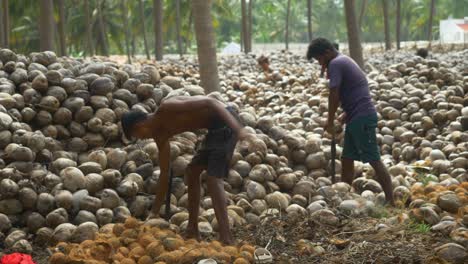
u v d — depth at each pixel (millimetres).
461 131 8344
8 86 6406
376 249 5105
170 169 5441
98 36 38469
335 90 6312
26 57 7211
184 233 5395
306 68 15742
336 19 63781
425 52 17391
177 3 28047
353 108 6383
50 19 12266
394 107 9312
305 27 62156
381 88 10250
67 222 5500
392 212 6098
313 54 6539
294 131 8266
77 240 5227
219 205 5051
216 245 4777
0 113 5902
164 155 5191
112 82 6656
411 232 5418
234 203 6117
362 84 6402
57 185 5656
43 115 6312
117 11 39625
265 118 7207
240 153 6543
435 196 6090
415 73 10633
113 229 5074
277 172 6562
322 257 5066
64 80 6508
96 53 39188
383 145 8602
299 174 6676
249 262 4684
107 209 5570
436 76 10281
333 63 6371
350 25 13906
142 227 5023
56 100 6348
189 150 6332
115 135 6488
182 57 21406
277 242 5395
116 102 6652
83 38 38469
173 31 44875
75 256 4531
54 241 5270
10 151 5719
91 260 4484
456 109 8758
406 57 19172
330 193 6414
